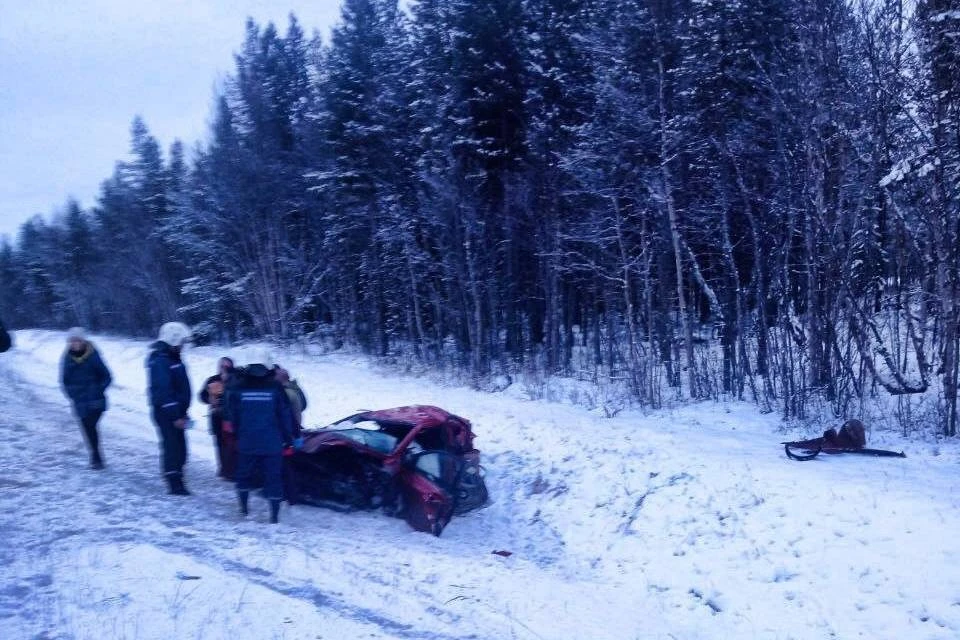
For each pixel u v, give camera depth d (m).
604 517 9.82
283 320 37.03
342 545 7.80
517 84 25.25
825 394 16.91
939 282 14.15
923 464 10.32
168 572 5.98
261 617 5.32
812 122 17.47
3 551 6.21
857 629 6.39
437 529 9.33
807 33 17.48
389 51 30.89
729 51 19.67
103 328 59.47
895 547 7.34
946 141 14.09
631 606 7.39
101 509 7.93
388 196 29.14
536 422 14.12
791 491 9.04
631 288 24.08
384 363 26.80
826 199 18.42
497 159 26.11
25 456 10.50
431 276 31.02
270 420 8.45
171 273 48.03
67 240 66.81
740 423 14.86
